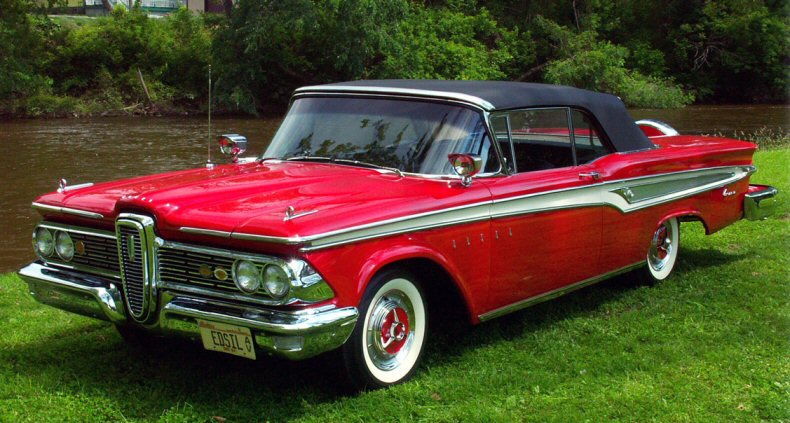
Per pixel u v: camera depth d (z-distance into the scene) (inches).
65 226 169.2
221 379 167.8
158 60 1211.2
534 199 186.7
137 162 713.0
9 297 229.0
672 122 1090.1
